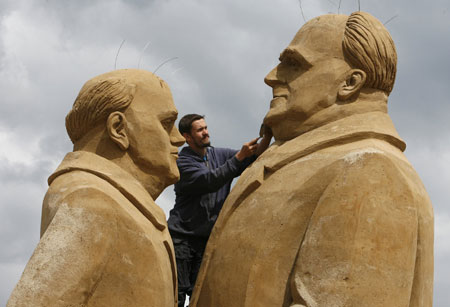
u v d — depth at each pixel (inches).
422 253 210.8
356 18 228.8
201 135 255.0
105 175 216.2
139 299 207.2
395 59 226.2
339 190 205.6
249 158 248.2
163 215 222.7
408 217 204.7
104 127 223.3
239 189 225.9
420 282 210.4
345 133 216.8
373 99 223.8
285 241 210.8
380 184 205.0
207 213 247.9
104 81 223.6
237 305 211.8
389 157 208.7
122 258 207.3
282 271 209.2
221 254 220.7
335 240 201.6
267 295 208.7
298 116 225.6
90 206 206.7
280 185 217.0
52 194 213.0
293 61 231.3
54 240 202.2
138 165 224.2
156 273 210.4
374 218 202.2
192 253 248.1
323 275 200.2
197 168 247.8
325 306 197.5
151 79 230.2
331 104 223.6
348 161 208.4
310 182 211.9
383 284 199.0
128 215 209.9
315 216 206.1
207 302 220.4
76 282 200.2
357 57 223.1
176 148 231.0
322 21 232.2
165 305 211.9
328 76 224.2
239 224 219.8
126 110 224.2
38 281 197.6
